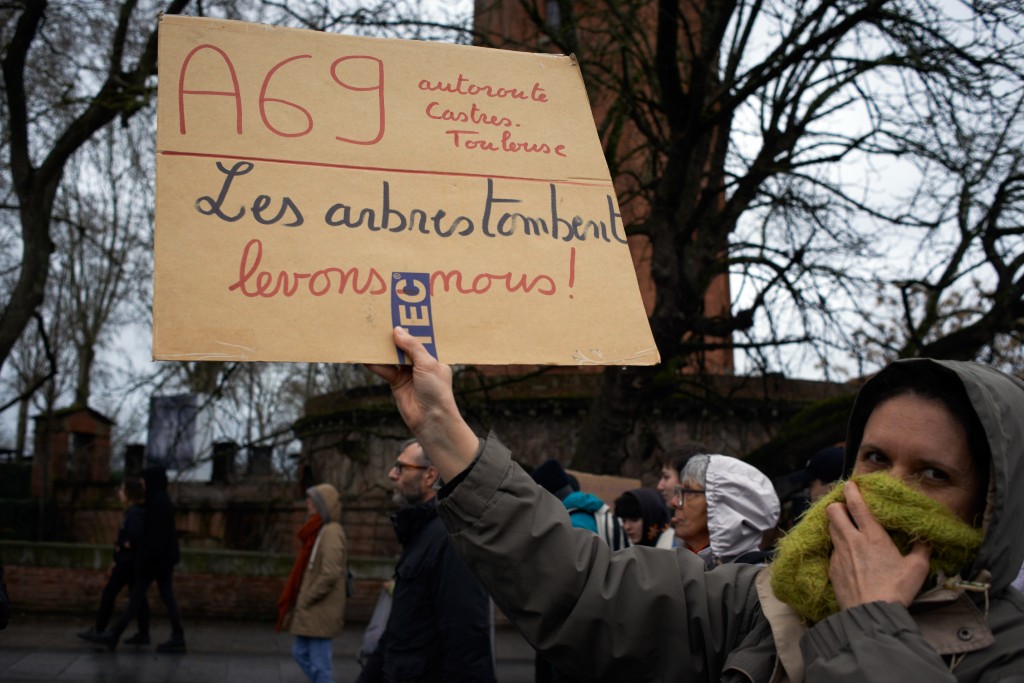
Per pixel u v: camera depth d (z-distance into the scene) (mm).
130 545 10305
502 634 12750
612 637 1847
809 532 1689
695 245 11695
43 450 22297
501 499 1831
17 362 31031
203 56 2133
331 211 2061
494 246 2119
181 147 2041
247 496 20281
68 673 8891
